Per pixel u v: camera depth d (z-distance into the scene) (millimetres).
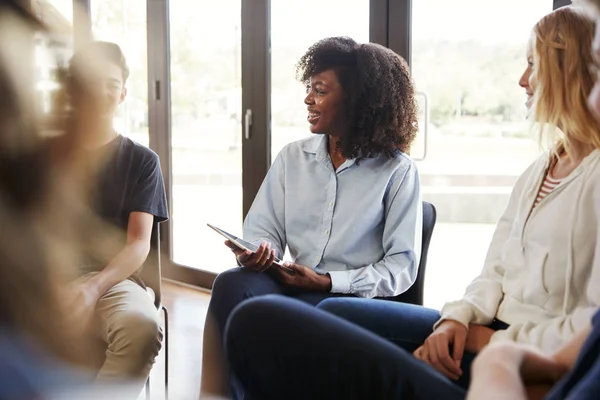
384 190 2018
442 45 2955
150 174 2125
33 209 525
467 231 3072
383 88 2004
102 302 1911
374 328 1572
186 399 1943
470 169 2994
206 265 4191
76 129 540
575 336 1196
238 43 3809
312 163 2125
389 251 1988
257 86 3705
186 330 3326
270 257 1898
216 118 4000
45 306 529
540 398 1131
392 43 3055
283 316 1182
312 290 1950
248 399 1390
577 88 1386
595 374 874
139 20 4379
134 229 2070
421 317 1596
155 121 4367
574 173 1419
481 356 1088
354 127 2025
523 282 1481
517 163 2883
